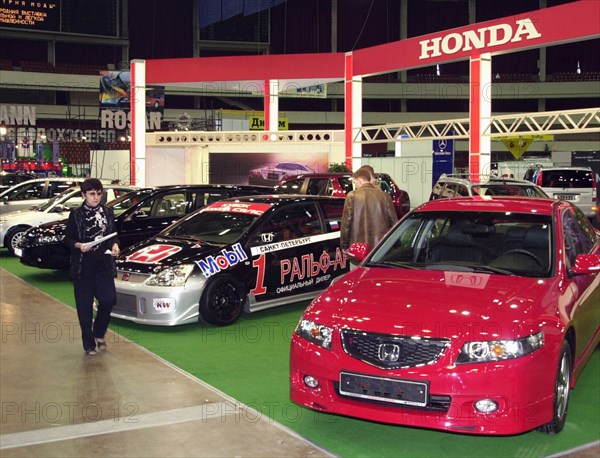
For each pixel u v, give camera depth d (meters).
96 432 4.52
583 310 5.04
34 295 9.34
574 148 44.75
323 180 16.25
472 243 5.52
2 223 12.80
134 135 22.30
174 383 5.57
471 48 16.61
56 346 6.71
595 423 4.75
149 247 7.86
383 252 5.62
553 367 4.22
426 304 4.41
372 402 4.21
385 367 4.13
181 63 22.30
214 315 7.39
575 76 46.81
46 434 4.48
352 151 20.69
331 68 21.19
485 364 4.01
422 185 23.22
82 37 45.78
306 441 4.41
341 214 8.77
